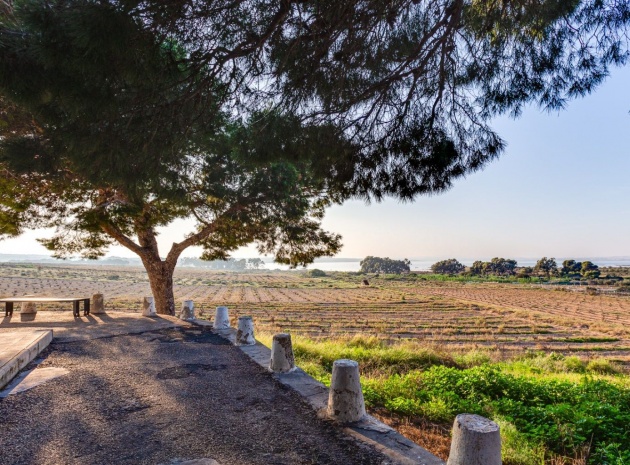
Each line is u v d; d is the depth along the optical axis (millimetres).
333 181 6438
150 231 14688
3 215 11562
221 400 5465
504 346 26703
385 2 4453
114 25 3369
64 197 11922
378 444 4098
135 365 7281
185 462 3574
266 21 4391
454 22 4910
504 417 7266
